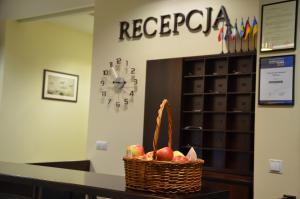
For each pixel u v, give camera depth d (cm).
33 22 603
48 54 640
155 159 152
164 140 400
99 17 492
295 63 300
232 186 337
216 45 388
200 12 404
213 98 387
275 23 313
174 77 404
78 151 690
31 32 612
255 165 316
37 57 622
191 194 149
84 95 703
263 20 321
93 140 484
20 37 597
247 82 365
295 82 299
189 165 152
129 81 456
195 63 403
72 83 681
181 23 417
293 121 298
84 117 702
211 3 396
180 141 392
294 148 297
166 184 147
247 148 359
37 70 622
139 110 444
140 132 440
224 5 386
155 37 438
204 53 396
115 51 473
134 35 455
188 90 404
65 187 162
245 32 363
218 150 373
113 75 471
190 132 397
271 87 312
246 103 364
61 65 662
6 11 586
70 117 677
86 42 705
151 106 420
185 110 400
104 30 486
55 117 651
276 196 303
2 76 574
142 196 143
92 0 498
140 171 151
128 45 461
